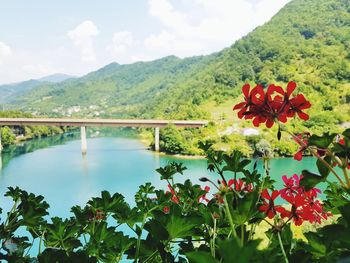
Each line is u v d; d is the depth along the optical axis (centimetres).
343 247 91
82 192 4819
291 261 108
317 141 113
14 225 147
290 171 5100
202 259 67
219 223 141
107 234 144
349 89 10506
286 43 15438
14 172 6131
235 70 14200
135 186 5072
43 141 10894
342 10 18662
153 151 8369
